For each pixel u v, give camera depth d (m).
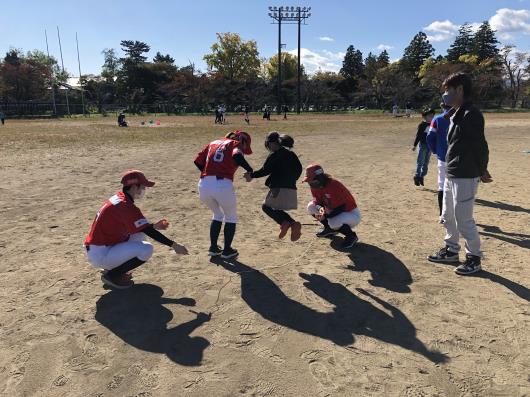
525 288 4.35
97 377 3.02
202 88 76.94
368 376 3.00
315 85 82.12
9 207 7.91
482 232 6.29
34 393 2.85
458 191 4.54
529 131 26.84
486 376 2.98
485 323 3.69
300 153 16.16
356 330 3.61
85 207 7.93
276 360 3.20
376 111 75.25
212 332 3.59
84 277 4.74
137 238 4.44
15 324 3.74
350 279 4.64
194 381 2.96
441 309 3.94
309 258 5.29
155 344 3.42
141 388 2.89
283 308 4.00
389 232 6.32
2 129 31.28
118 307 4.04
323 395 2.81
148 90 87.62
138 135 24.56
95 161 13.99
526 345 3.35
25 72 76.06
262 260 5.22
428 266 4.98
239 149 5.00
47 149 17.23
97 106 85.69
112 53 96.38
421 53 99.94
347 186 9.87
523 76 84.00
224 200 4.98
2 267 5.04
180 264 5.10
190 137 23.08
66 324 3.74
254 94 81.56
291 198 5.08
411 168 12.59
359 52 113.69
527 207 7.78
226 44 87.81
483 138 4.38
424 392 2.83
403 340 3.44
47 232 6.41
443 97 4.55
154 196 8.91
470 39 99.00
